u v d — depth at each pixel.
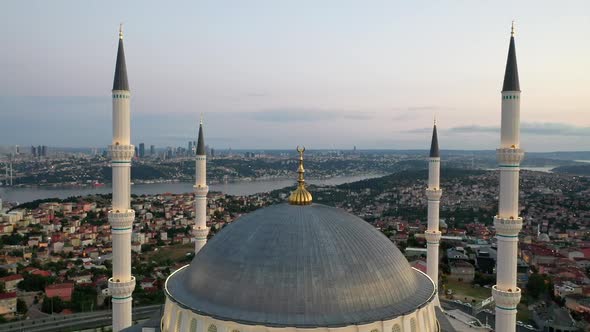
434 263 84.62
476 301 137.75
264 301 40.62
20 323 127.44
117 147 66.06
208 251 47.97
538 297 143.12
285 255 43.12
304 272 41.84
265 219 48.38
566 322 114.94
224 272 43.88
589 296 136.38
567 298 136.75
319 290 41.00
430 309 46.22
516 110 61.56
